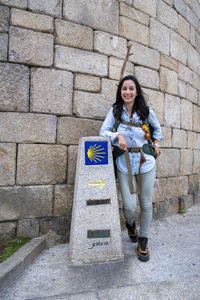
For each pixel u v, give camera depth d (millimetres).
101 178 2193
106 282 1868
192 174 4469
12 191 2467
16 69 2477
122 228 3035
